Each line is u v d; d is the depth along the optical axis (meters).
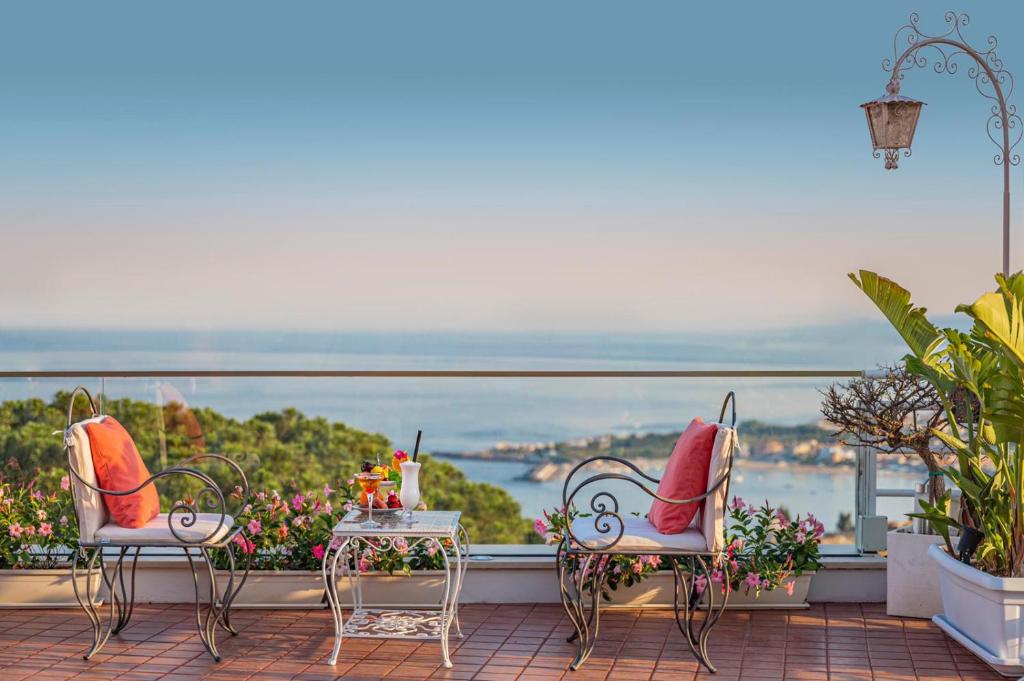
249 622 5.51
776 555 5.73
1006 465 4.93
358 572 5.57
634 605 5.74
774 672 4.72
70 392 6.13
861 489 6.02
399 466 5.41
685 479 4.77
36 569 5.74
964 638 4.96
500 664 4.83
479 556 5.96
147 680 4.59
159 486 6.17
